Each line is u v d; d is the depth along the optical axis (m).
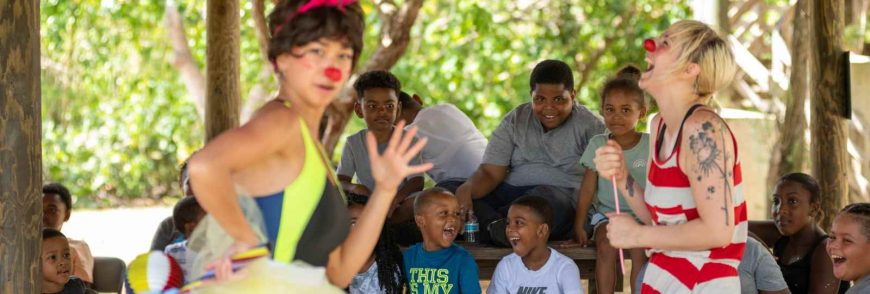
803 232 5.22
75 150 14.47
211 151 2.58
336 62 2.81
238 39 7.05
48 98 13.93
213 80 6.98
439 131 6.18
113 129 14.47
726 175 3.30
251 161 2.65
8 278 4.02
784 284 4.89
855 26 8.83
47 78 13.77
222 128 6.98
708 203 3.29
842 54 6.50
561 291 4.93
